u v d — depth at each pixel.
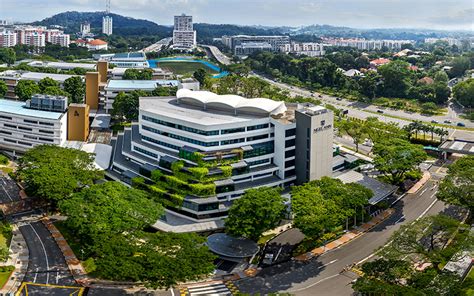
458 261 140.38
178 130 193.25
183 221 171.75
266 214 155.62
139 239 145.88
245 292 137.25
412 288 116.25
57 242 165.25
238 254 154.88
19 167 197.12
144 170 190.50
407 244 136.38
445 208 195.88
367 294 117.81
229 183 178.12
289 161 197.38
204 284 141.75
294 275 146.62
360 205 170.38
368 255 158.00
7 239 165.12
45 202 193.50
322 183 177.25
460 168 198.88
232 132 188.25
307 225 152.38
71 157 193.62
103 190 165.62
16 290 135.62
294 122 196.00
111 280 142.25
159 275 124.56
